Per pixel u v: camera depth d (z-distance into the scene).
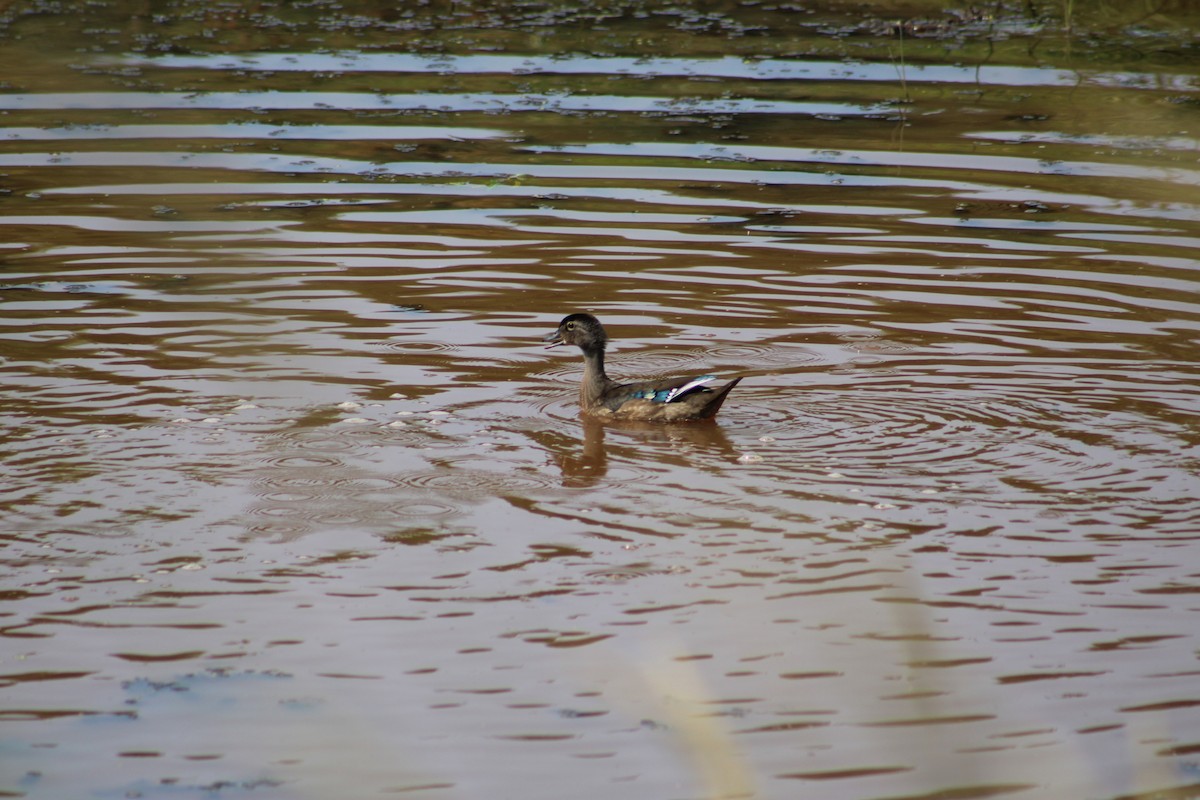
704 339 17.23
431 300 18.44
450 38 31.56
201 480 13.13
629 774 8.72
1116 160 23.41
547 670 9.94
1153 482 13.12
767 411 15.11
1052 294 18.52
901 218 21.45
